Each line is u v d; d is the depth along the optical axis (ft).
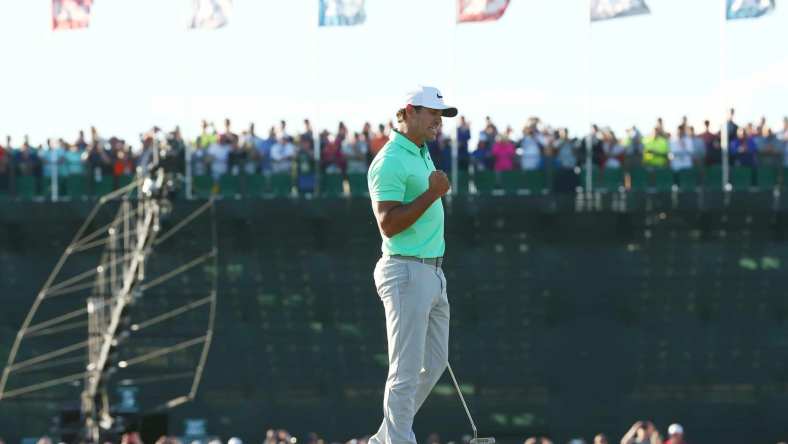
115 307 278.46
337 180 383.45
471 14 370.12
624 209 370.12
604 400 380.58
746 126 372.58
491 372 382.01
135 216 372.99
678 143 372.99
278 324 386.52
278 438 336.49
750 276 378.12
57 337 388.57
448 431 380.37
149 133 374.43
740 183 370.53
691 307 380.58
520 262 382.01
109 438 228.22
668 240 379.35
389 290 90.38
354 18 376.07
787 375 377.91
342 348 385.91
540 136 377.09
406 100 89.25
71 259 388.57
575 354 380.99
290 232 384.88
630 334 381.40
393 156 89.04
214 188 382.42
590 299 381.40
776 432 378.53
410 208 87.71
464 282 382.83
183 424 382.42
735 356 378.94
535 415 380.99
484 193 374.43
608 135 376.89
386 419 90.79
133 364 380.99
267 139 384.47
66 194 385.09
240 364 385.50
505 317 383.45
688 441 379.96
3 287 388.98
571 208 371.97
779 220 374.02
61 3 369.91
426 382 93.40
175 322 383.04
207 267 383.04
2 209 380.58
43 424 382.01
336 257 385.91
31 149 386.52
